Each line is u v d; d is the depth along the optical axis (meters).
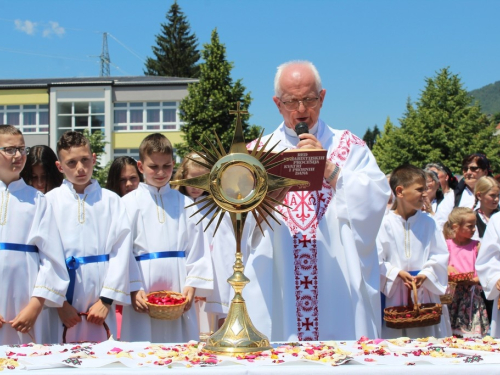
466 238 6.91
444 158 41.59
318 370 2.23
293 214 4.12
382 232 5.63
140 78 43.47
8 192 4.37
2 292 4.22
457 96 42.22
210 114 32.78
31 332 4.34
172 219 5.05
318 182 3.43
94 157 4.96
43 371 2.23
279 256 4.05
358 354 2.61
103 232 4.66
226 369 2.22
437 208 8.09
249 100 33.38
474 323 6.54
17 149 4.39
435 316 5.04
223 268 5.13
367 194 3.95
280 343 2.96
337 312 3.98
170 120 41.06
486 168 7.87
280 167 3.35
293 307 3.98
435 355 2.55
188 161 5.99
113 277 4.52
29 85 41.00
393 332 5.37
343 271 4.03
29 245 4.32
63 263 4.34
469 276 6.52
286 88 4.09
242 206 2.83
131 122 41.12
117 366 2.40
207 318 6.17
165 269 4.93
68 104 40.91
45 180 5.62
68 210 4.64
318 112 4.20
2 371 2.25
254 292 3.89
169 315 4.55
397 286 5.51
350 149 4.29
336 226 4.10
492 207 6.98
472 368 2.26
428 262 5.50
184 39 56.44
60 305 4.27
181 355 2.55
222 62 33.62
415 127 41.88
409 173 5.62
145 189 5.14
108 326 4.60
